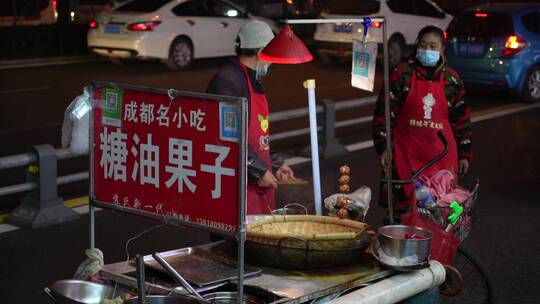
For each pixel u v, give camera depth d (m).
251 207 4.11
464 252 4.79
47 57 17.38
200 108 2.83
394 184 4.62
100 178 3.24
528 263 5.98
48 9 21.08
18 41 17.47
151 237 6.52
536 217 7.13
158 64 17.12
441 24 17.89
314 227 3.58
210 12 16.78
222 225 2.83
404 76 4.84
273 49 3.65
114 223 6.85
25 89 13.62
